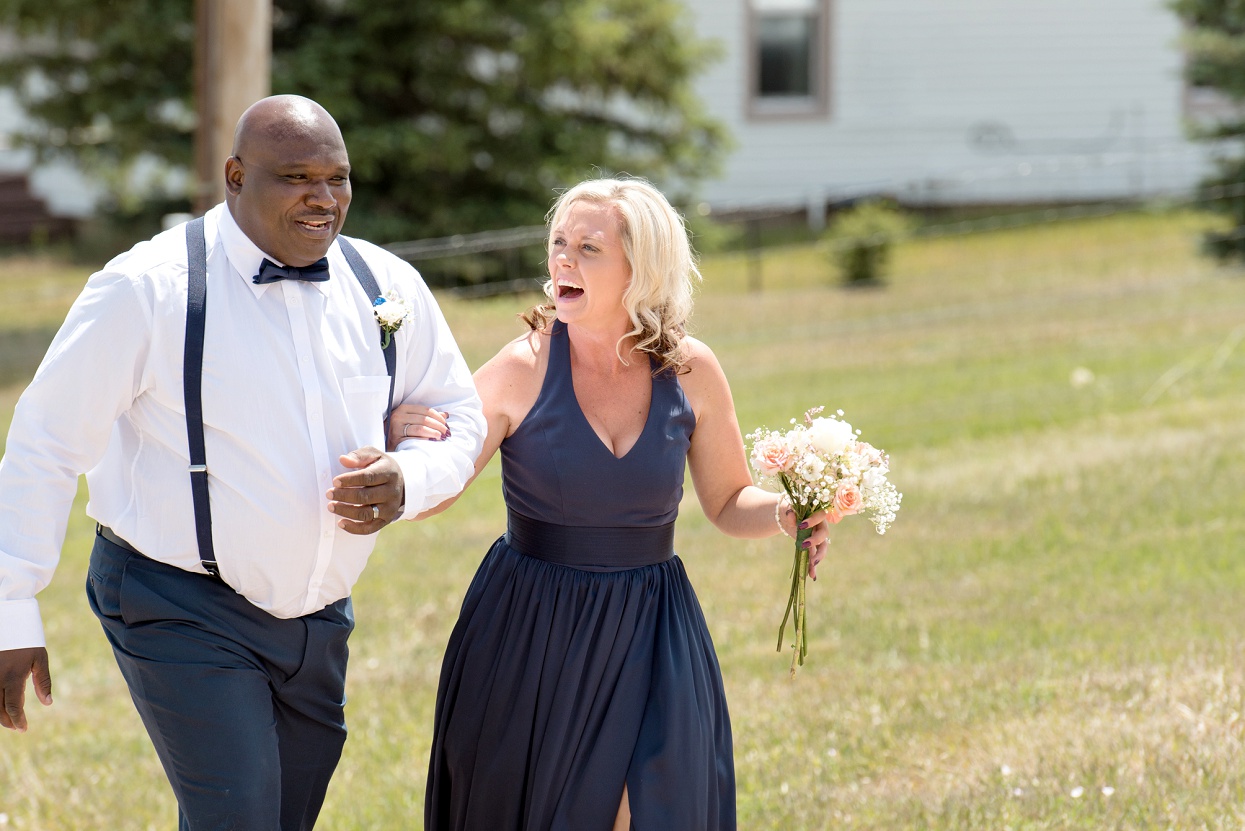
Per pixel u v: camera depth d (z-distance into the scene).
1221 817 5.30
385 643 8.66
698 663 4.81
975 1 29.53
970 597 8.62
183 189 25.86
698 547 10.49
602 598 4.73
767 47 30.12
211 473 4.24
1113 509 10.20
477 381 4.94
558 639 4.71
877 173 29.97
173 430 4.24
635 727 4.66
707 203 29.64
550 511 4.78
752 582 9.43
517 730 4.75
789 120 30.00
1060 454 12.06
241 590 4.34
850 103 30.00
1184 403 13.59
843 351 17.38
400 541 11.23
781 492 5.16
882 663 7.62
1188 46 22.58
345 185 4.31
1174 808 5.39
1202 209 21.84
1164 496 10.37
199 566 4.30
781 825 5.65
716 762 4.81
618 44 23.42
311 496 4.30
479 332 14.86
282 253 4.27
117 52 22.52
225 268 4.28
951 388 15.09
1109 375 15.04
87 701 8.05
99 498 4.40
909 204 29.58
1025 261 23.06
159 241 4.30
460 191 23.05
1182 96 29.41
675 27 24.17
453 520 11.87
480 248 12.30
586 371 4.90
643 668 4.71
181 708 4.27
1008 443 12.71
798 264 24.72
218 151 14.49
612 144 25.06
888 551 9.78
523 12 22.34
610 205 4.73
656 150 24.95
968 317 18.98
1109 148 29.56
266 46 14.52
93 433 4.20
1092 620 7.89
